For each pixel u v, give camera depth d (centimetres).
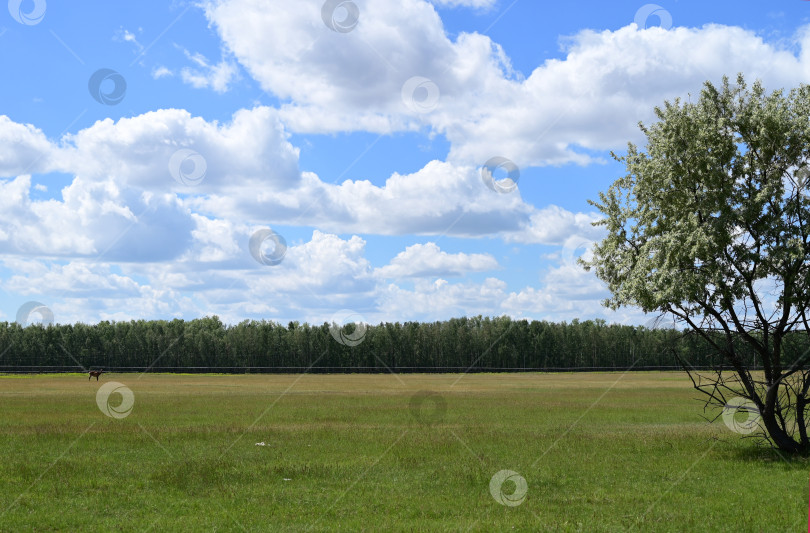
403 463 2034
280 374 12012
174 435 2662
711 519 1402
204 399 4881
